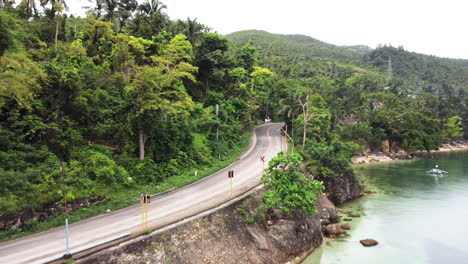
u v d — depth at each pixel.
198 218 22.27
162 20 54.31
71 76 28.88
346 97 100.56
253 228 24.69
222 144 43.69
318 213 31.28
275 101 76.38
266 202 26.05
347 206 41.84
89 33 46.06
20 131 24.88
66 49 36.88
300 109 60.41
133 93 31.17
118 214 23.50
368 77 162.38
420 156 93.50
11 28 34.84
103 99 32.34
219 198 26.73
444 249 29.64
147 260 18.44
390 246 29.84
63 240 19.12
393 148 94.38
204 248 20.98
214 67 54.69
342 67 182.12
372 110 104.50
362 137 88.56
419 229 34.22
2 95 23.67
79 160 27.00
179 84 42.53
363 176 61.66
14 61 22.02
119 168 28.14
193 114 45.28
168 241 19.86
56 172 23.84
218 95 53.78
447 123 115.94
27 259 16.84
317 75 144.00
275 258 23.94
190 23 54.47
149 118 30.95
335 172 42.84
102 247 18.08
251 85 66.94
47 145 26.16
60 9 39.31
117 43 37.25
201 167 36.22
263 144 50.88
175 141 35.78
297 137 54.22
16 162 23.38
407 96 156.75
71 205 22.84
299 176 27.34
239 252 22.39
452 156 93.38
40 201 21.58
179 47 40.69
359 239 31.14
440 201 44.44
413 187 52.78
